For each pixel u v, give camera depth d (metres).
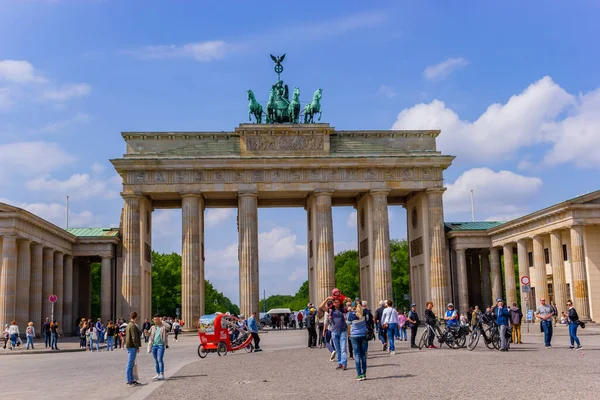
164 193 121.88
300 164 121.62
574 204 100.94
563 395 27.14
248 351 66.38
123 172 119.75
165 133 123.00
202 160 119.88
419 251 129.12
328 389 32.16
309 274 133.38
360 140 125.50
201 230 125.31
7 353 77.38
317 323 67.31
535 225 113.62
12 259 95.94
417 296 132.50
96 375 45.59
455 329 57.22
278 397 29.89
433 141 127.00
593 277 102.81
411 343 59.81
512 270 125.69
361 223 134.00
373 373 38.47
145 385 37.53
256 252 120.06
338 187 122.56
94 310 197.38
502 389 29.48
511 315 63.78
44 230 108.19
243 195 120.69
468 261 147.12
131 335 38.28
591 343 63.75
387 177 123.69
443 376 35.28
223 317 62.88
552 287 119.00
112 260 126.00
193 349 76.12
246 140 122.69
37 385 39.91
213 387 34.78
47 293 111.38
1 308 94.81
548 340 56.81
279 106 127.88
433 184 123.88
